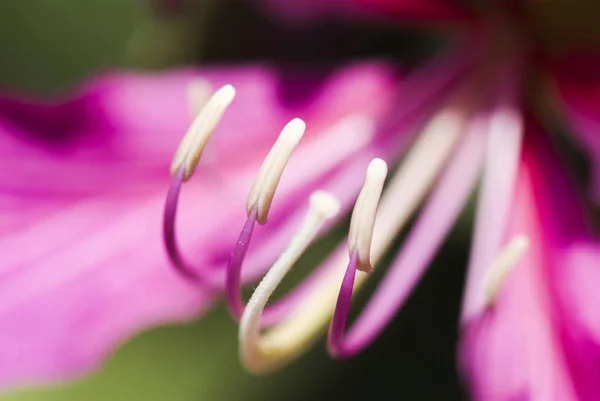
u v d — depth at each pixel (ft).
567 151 0.68
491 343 0.60
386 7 0.67
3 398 0.65
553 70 0.66
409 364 0.68
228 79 0.66
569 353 0.60
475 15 0.67
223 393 0.67
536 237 0.63
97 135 0.63
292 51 0.69
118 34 0.70
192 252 0.63
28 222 0.62
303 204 0.64
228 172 0.65
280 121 0.66
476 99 0.66
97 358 0.61
